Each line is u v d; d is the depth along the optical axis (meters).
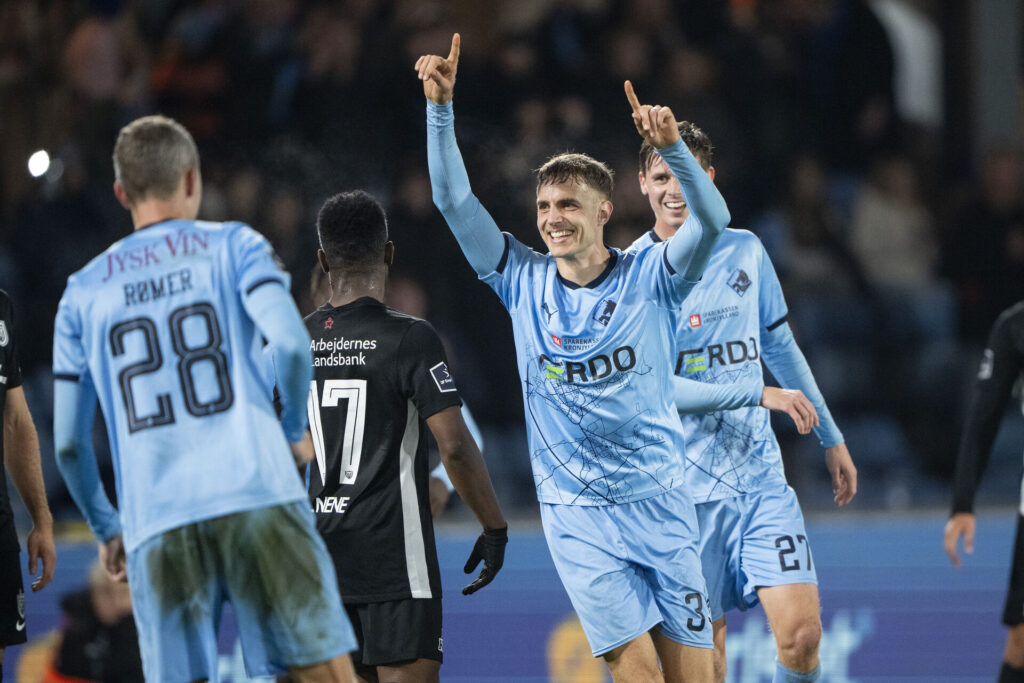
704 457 17.12
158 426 11.89
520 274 15.62
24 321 31.19
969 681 23.27
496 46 38.16
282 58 36.69
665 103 35.44
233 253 12.07
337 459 14.45
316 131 35.88
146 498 11.86
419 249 32.44
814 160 35.94
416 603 14.40
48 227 33.22
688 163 13.43
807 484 30.72
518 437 31.45
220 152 35.91
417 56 35.97
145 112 36.91
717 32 38.12
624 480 15.31
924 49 42.97
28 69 37.31
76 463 12.73
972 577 24.19
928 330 33.50
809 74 38.66
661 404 15.30
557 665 23.19
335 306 14.84
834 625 23.72
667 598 15.41
